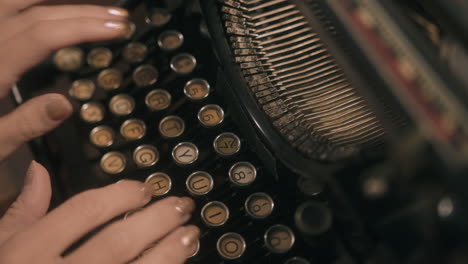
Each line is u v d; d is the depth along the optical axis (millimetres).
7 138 357
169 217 335
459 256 268
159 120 411
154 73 412
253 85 350
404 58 286
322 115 344
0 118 360
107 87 411
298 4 322
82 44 422
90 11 383
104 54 424
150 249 330
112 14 385
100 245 324
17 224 341
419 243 280
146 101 403
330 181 309
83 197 333
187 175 388
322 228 316
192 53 400
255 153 358
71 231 325
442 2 283
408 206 285
